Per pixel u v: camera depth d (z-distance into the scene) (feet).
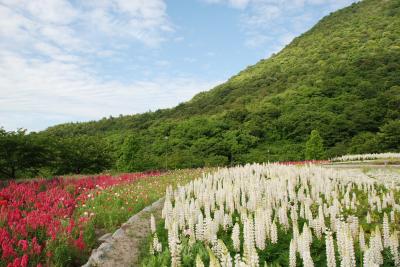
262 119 283.18
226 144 236.22
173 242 35.81
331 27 611.88
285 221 47.62
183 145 242.58
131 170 142.51
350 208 61.31
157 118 390.63
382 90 305.53
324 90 328.29
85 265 35.47
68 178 83.92
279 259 38.32
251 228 35.50
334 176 87.92
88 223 43.70
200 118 296.71
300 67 460.55
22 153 97.25
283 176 79.77
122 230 44.88
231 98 420.36
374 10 604.49
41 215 42.09
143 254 40.01
